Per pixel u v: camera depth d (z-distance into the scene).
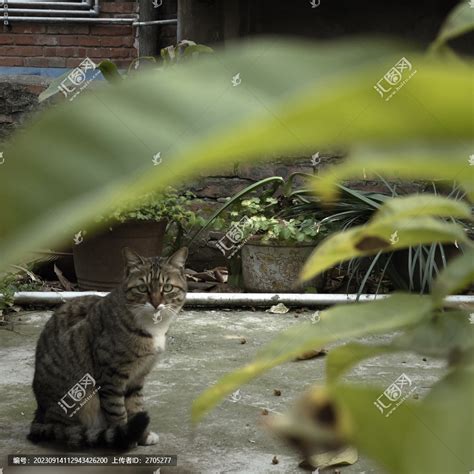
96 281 7.61
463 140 0.37
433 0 8.43
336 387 0.47
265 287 7.70
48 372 4.42
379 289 7.77
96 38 9.68
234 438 4.36
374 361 5.67
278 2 8.59
